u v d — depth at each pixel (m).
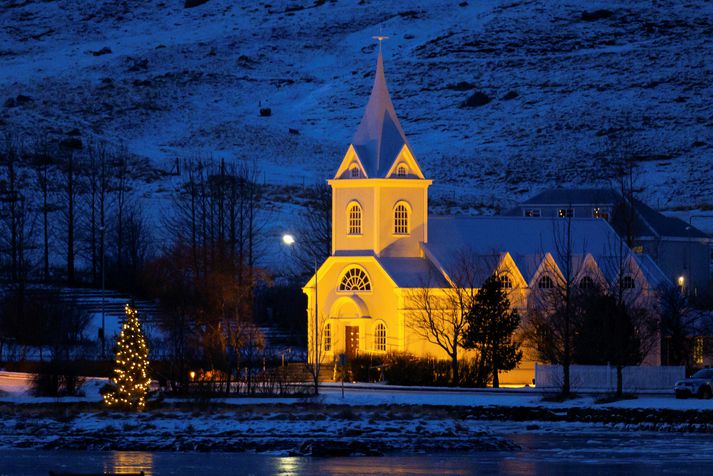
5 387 157.75
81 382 156.00
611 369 162.88
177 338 172.38
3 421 131.62
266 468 109.38
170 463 111.62
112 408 140.00
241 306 188.25
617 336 156.75
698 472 107.31
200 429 127.19
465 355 179.75
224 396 151.12
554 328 169.62
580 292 179.00
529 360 181.12
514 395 152.12
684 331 183.88
